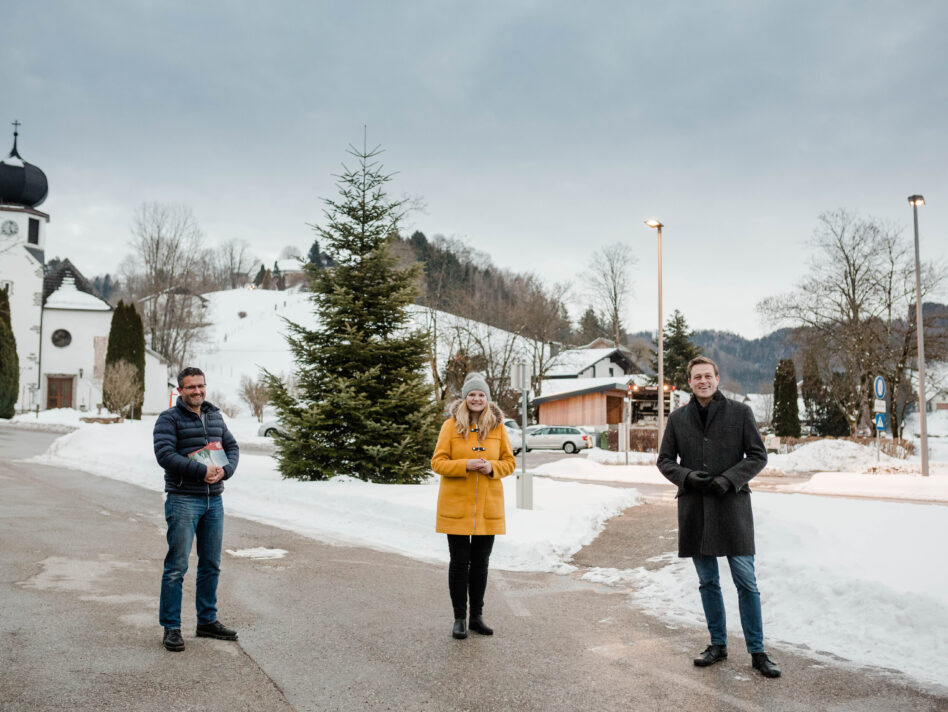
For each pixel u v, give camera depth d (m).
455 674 4.76
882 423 19.50
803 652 5.26
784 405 45.66
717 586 5.09
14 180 56.94
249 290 142.75
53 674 4.53
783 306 40.12
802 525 7.75
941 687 4.56
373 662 4.97
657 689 4.53
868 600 5.73
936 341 37.09
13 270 55.50
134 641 5.27
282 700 4.25
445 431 5.90
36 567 7.76
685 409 5.24
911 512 8.20
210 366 93.00
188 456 5.25
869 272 38.38
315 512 12.66
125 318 52.69
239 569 8.11
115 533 10.21
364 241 16.55
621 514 12.28
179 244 67.12
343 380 15.30
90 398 56.28
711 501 4.98
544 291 52.06
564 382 63.06
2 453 25.73
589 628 5.95
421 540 10.28
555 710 4.18
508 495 13.12
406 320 16.59
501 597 7.05
